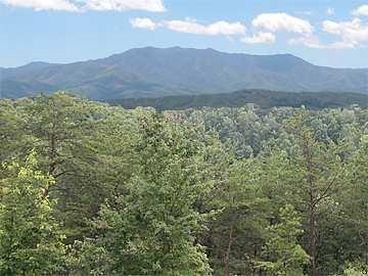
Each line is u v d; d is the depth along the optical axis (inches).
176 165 784.9
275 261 1352.1
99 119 1305.4
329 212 1467.8
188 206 796.6
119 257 777.6
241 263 1515.7
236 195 1330.0
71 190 1219.9
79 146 1183.6
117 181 1157.1
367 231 1491.1
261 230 1402.6
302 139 1428.4
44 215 762.2
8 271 738.2
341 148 1467.8
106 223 797.9
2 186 802.8
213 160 1378.0
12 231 738.2
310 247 1454.2
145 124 815.1
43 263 754.2
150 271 761.6
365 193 1432.1
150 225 770.8
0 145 1170.6
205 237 1497.3
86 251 793.6
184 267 791.1
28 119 1194.0
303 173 1406.3
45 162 1123.9
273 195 1465.3
